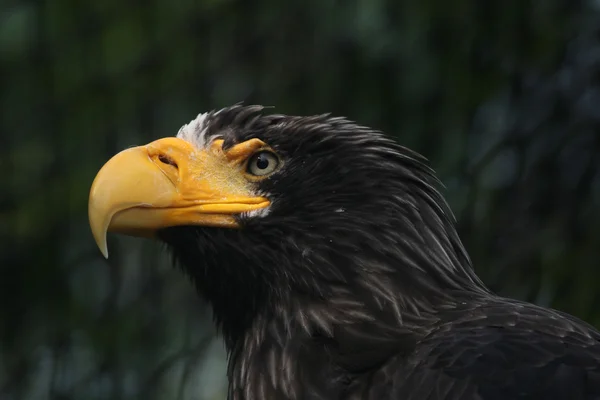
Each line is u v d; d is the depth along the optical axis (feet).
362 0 34.65
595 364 19.22
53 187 37.37
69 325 38.58
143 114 37.32
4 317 38.78
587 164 35.27
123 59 37.27
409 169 22.44
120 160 22.75
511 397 18.80
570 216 34.91
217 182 22.65
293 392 21.15
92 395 37.96
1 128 38.01
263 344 21.98
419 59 35.12
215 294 23.04
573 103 35.78
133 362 37.99
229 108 23.50
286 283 21.97
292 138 22.48
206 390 38.78
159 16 37.27
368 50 35.09
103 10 37.37
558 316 20.83
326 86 36.29
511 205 35.27
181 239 22.81
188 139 23.25
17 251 38.29
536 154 35.47
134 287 38.42
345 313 21.42
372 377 20.53
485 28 35.50
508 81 35.88
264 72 37.17
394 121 35.81
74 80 37.55
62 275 38.58
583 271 34.19
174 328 38.14
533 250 34.58
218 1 37.01
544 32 35.73
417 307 21.34
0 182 37.73
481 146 35.99
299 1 36.50
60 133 37.73
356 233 21.76
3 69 37.78
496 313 20.80
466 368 19.31
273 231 22.15
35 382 38.96
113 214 22.44
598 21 35.99
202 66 37.47
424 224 21.98
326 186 22.08
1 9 37.35
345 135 22.33
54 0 37.14
